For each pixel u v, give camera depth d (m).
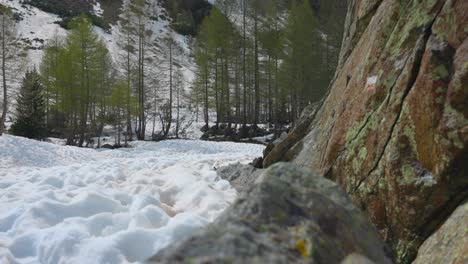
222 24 33.00
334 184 1.69
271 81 32.88
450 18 3.12
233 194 6.45
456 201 2.92
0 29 25.55
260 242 1.15
